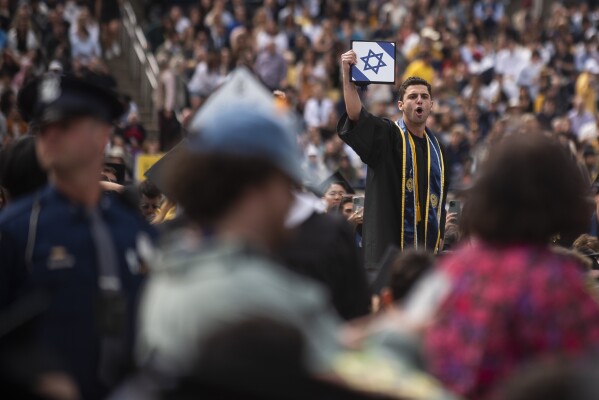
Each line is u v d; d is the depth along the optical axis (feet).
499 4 175.01
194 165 17.56
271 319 15.65
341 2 165.89
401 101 49.62
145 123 136.15
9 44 131.03
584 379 14.65
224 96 30.25
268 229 17.56
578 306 19.92
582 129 129.59
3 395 17.61
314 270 28.84
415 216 48.85
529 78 150.41
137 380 17.99
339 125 47.88
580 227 21.47
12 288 25.86
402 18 167.12
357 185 108.47
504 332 19.94
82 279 25.67
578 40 161.68
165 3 175.22
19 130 107.45
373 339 18.10
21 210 26.55
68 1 146.72
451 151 123.44
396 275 26.25
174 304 16.74
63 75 27.66
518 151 21.24
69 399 18.35
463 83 148.56
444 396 17.02
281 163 17.48
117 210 27.91
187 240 18.31
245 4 167.84
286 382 15.47
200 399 15.78
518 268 20.25
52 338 25.02
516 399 14.84
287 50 152.97
